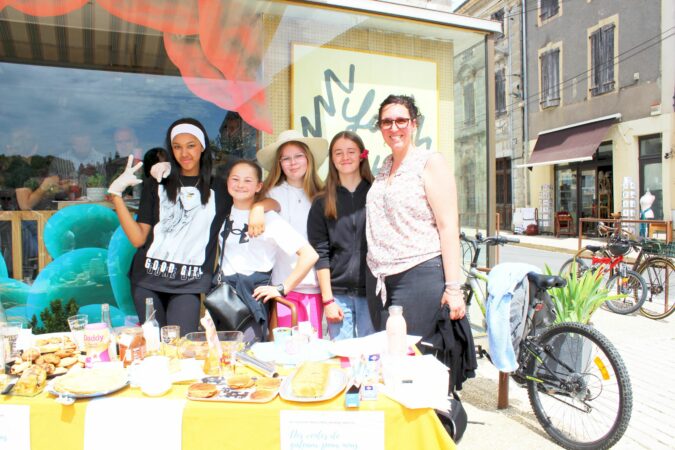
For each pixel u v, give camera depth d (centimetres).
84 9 319
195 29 333
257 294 252
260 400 161
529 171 1611
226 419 157
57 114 396
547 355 286
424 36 423
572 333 281
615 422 257
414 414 159
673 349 460
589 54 1352
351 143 271
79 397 163
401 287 242
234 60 348
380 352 195
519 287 296
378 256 250
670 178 1135
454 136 435
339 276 283
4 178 382
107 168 405
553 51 1483
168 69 414
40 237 381
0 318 201
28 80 389
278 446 157
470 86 436
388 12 377
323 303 283
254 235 258
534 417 316
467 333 244
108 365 185
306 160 296
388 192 247
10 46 378
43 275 378
